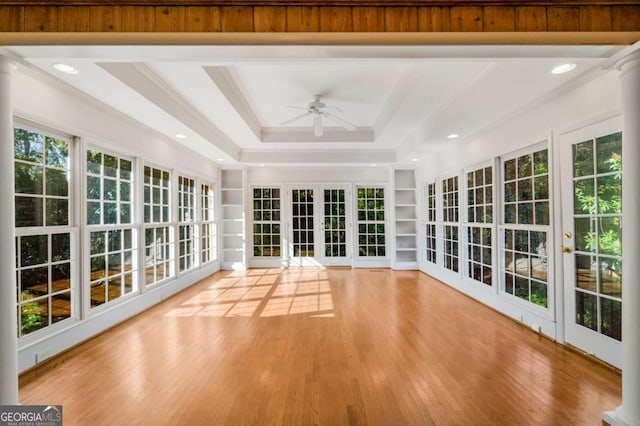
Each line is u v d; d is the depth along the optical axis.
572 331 2.96
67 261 3.09
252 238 7.65
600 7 1.84
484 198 4.47
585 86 2.77
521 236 3.73
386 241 7.64
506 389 2.30
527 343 3.11
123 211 3.96
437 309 4.27
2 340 1.82
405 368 2.62
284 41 1.82
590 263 2.79
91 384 2.40
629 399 1.87
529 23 1.83
